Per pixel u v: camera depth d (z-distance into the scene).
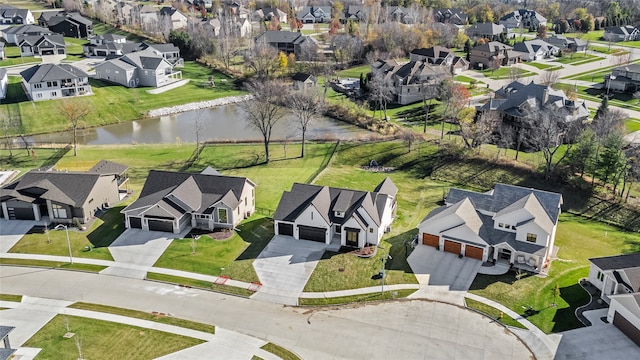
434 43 162.12
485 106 101.44
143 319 46.31
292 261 55.56
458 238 56.16
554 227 56.41
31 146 91.62
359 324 46.16
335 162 85.12
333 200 61.06
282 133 101.44
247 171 81.50
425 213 67.19
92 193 64.06
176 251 57.22
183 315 47.06
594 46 168.88
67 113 97.56
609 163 69.69
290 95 112.50
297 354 42.41
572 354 42.44
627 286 47.16
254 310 48.00
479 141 86.88
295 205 60.44
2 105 109.56
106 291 50.38
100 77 131.62
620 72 122.88
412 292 50.66
